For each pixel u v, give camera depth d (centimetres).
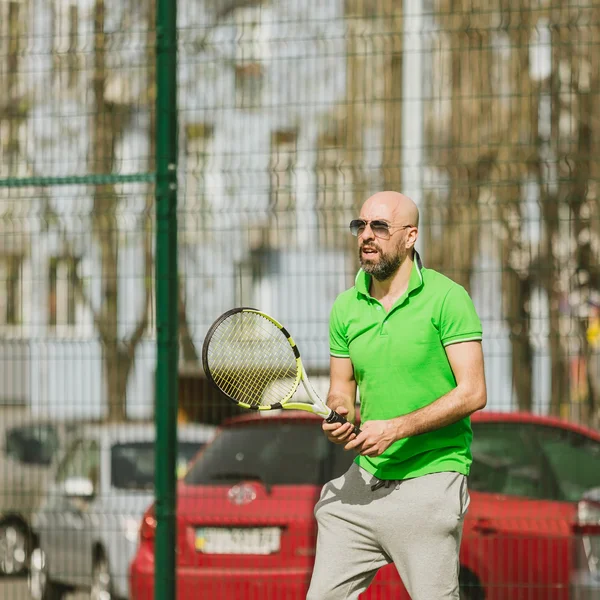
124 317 2550
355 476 1838
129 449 3075
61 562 3047
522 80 2611
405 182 2545
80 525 3039
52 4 2595
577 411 2512
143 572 2678
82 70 2603
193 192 2456
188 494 2539
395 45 2594
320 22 2520
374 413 1834
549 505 2492
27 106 2636
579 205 2464
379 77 2598
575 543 2456
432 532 1780
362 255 1823
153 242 2542
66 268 2556
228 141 2505
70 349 2525
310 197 2497
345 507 1819
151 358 2530
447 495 1786
